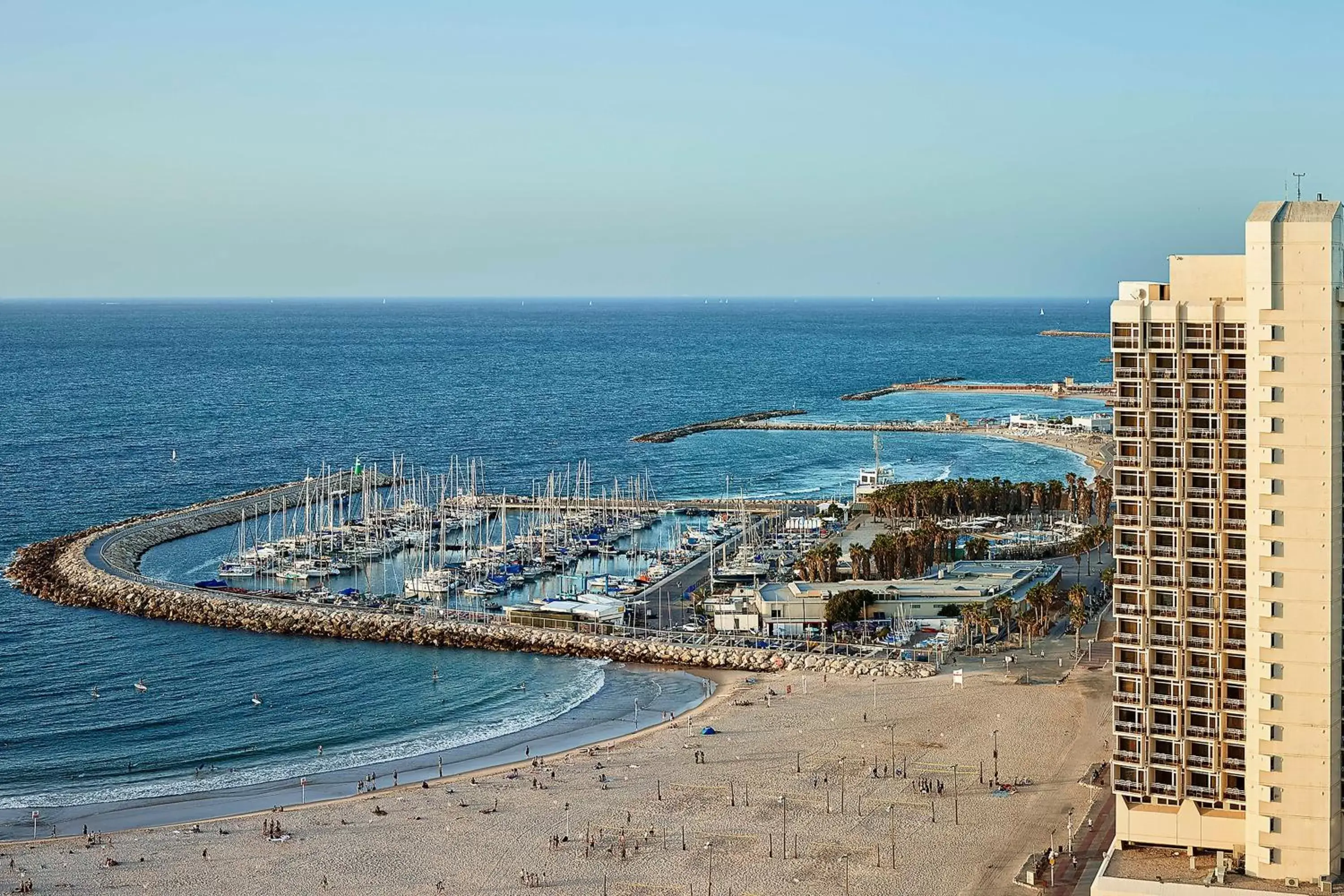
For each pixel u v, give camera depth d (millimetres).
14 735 188500
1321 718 109625
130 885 135875
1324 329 107250
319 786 169125
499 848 143875
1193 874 114188
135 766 176750
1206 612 115438
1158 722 118438
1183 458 115188
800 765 167000
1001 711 185375
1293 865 111688
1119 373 116812
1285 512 109312
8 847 147375
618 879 134750
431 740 187250
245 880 136750
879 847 140500
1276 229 108000
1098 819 145750
